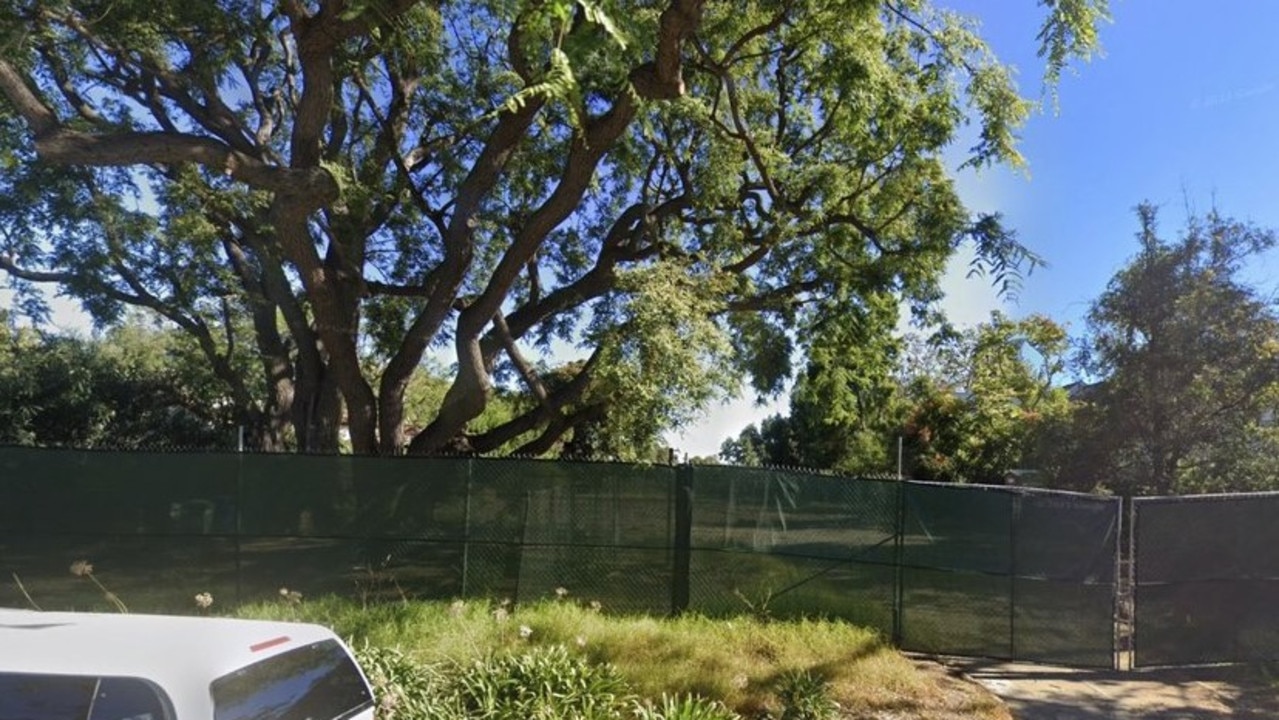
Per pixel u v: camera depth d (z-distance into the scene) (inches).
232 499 430.0
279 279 689.6
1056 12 313.1
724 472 417.1
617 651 325.7
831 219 654.5
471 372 565.9
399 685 239.9
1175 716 321.7
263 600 414.9
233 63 637.3
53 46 534.0
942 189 637.3
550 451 723.4
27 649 145.9
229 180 618.5
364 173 623.5
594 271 673.0
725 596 410.0
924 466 968.3
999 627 394.6
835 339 693.3
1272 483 507.2
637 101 395.2
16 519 430.9
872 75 555.8
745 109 664.4
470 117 663.1
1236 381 544.1
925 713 306.5
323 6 422.9
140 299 726.5
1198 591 382.9
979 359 978.1
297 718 151.3
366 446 565.3
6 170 618.5
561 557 418.0
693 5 358.9
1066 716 319.3
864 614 402.6
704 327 492.4
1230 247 564.1
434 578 419.8
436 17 565.6
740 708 291.1
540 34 184.1
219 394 1043.3
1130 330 575.8
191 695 136.7
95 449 434.3
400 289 673.0
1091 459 576.7
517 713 240.7
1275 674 371.9
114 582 427.2
